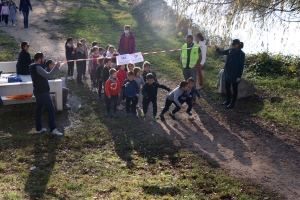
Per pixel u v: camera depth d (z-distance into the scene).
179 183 5.99
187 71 9.84
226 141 7.81
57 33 17.89
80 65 10.84
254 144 7.71
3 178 5.88
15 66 10.60
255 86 11.40
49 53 14.61
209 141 7.77
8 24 19.11
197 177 6.22
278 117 9.07
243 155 7.19
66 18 21.06
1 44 15.05
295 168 6.76
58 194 5.46
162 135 7.95
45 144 7.15
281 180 6.31
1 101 7.65
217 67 13.42
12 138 7.34
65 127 8.05
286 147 7.61
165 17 11.35
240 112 9.47
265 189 5.98
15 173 6.11
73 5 25.41
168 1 10.50
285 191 5.96
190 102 8.81
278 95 10.67
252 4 8.68
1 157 6.62
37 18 20.81
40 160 6.60
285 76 12.29
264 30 9.05
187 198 5.55
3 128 7.83
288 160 7.06
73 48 11.20
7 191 5.38
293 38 9.27
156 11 19.44
